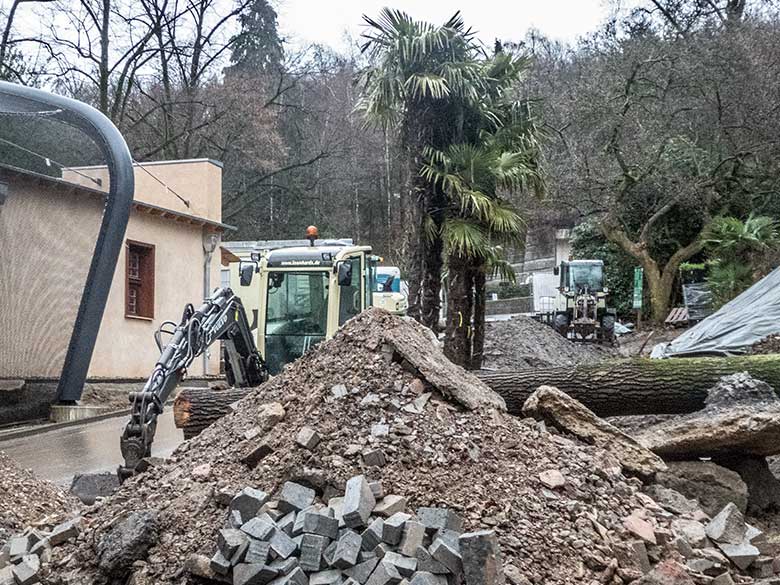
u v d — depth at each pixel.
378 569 3.15
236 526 3.51
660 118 26.22
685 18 30.33
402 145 13.08
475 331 13.64
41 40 27.06
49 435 12.11
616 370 6.45
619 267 32.44
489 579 3.11
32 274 13.27
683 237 29.08
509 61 13.42
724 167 26.14
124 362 17.86
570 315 26.75
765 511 5.62
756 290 15.14
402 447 3.96
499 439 4.22
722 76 25.36
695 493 5.26
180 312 19.98
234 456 4.16
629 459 5.09
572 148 25.86
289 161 42.00
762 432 5.46
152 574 3.48
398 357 4.60
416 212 12.77
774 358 6.40
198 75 33.22
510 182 13.13
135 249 18.66
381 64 12.75
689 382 6.30
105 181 13.41
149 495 4.04
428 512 3.45
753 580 4.02
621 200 26.97
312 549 3.29
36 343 13.30
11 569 3.75
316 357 4.84
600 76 26.78
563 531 3.68
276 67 41.00
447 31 12.49
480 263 13.04
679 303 29.61
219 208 21.70
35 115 13.04
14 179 12.94
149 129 33.88
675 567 3.59
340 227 43.56
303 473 3.74
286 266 12.93
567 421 5.20
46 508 5.58
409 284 12.88
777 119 24.55
